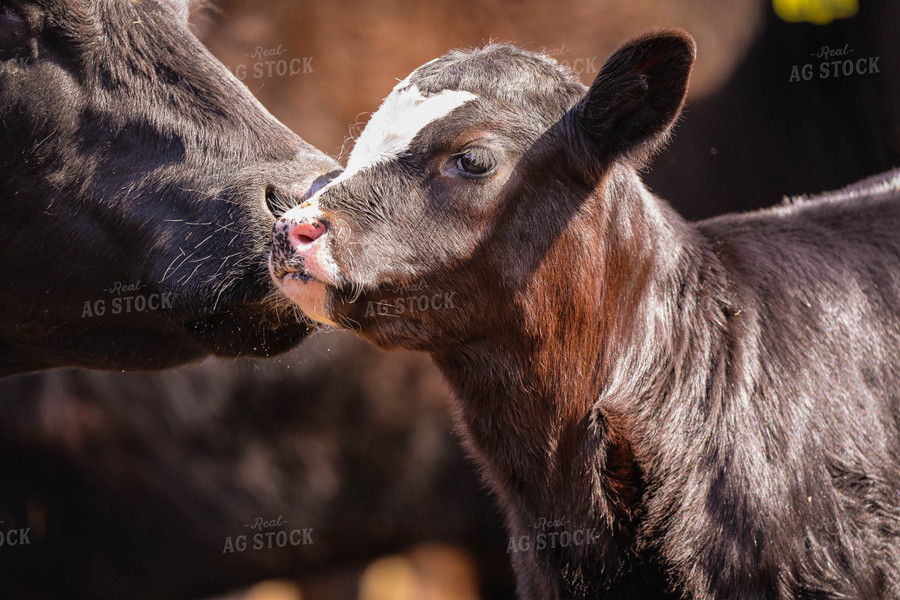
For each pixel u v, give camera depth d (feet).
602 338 20.29
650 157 19.39
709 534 19.01
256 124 22.45
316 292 18.29
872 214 22.53
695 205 40.22
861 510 19.35
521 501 21.11
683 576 19.16
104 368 23.88
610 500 19.84
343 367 35.50
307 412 35.63
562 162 19.35
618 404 20.07
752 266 21.22
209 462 35.24
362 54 35.40
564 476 20.43
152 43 22.57
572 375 20.17
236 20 35.04
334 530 37.14
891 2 42.91
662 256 20.75
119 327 22.95
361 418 36.09
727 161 41.14
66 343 23.34
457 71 19.48
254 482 35.76
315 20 35.09
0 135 21.81
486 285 19.17
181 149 21.98
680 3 39.99
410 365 35.99
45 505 34.40
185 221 21.66
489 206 18.88
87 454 34.22
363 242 18.37
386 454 36.60
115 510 35.01
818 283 20.99
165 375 34.32
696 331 20.40
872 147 44.06
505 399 20.12
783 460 19.13
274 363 32.09
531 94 19.45
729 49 41.32
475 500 37.86
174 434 34.71
